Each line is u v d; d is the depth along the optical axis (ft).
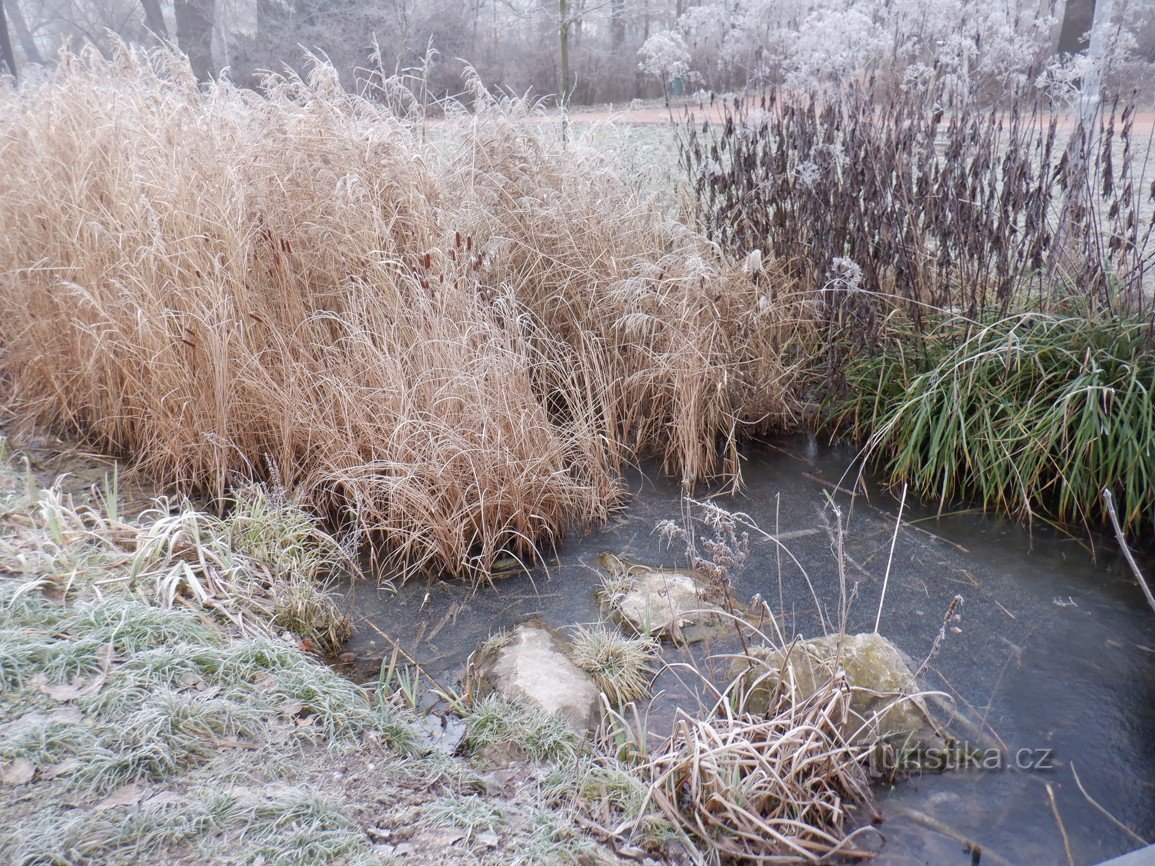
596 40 46.11
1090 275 14.73
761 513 14.66
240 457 14.94
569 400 15.88
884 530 13.96
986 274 15.42
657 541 13.88
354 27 37.40
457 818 7.86
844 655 9.84
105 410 16.24
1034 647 11.00
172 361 14.51
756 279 16.88
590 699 9.93
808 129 16.90
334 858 7.19
